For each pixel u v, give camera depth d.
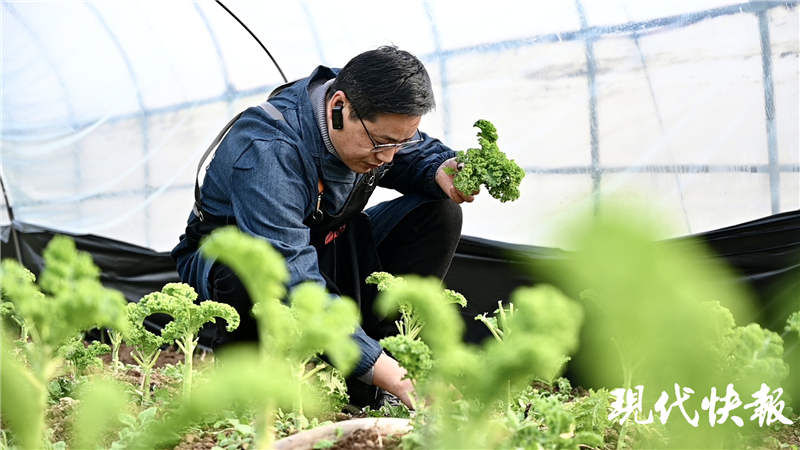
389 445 1.67
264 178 2.32
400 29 5.12
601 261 0.30
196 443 1.87
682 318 0.34
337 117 2.35
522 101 4.72
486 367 1.08
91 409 0.84
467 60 4.90
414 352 1.37
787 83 3.83
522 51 4.68
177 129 6.79
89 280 1.13
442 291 2.39
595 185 4.46
